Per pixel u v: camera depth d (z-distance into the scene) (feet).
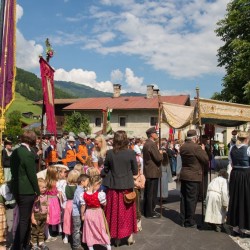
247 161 22.29
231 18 95.66
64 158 40.01
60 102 149.79
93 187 19.56
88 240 19.21
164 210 30.40
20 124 181.78
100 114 135.23
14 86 23.27
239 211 22.07
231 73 93.20
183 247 20.33
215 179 24.11
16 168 17.89
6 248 19.57
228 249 20.02
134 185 21.07
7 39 23.07
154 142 27.22
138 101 138.41
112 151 20.54
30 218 18.15
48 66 28.27
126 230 20.22
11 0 23.34
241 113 29.48
